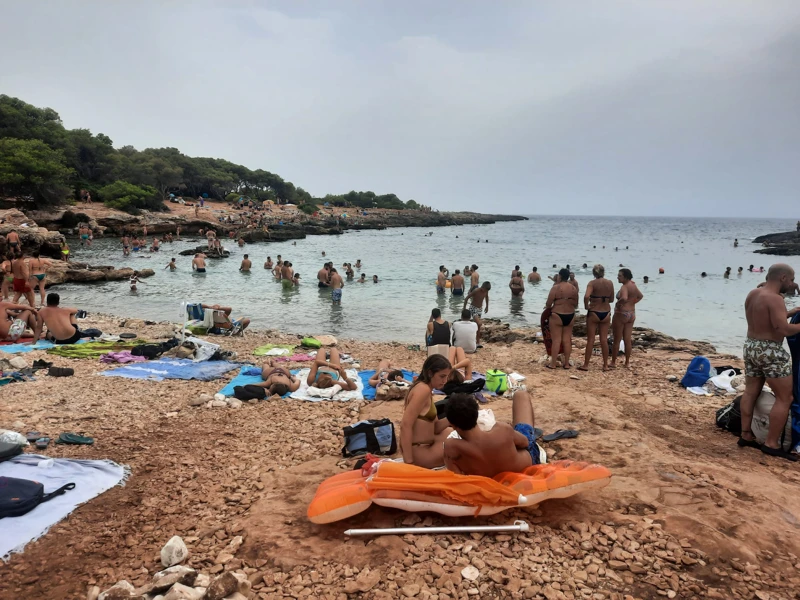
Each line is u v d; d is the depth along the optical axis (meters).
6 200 43.97
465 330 11.25
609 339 11.33
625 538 3.63
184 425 6.40
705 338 14.78
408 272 29.34
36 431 5.90
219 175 88.75
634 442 5.57
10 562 3.56
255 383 7.98
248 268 27.98
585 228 118.38
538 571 3.29
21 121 55.22
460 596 3.08
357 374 8.86
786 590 3.11
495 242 59.28
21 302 16.75
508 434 4.05
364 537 3.72
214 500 4.48
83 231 41.38
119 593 2.91
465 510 3.83
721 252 46.50
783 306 5.16
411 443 4.44
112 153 66.50
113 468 4.93
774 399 5.50
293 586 3.21
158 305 18.73
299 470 5.00
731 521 3.84
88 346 10.50
